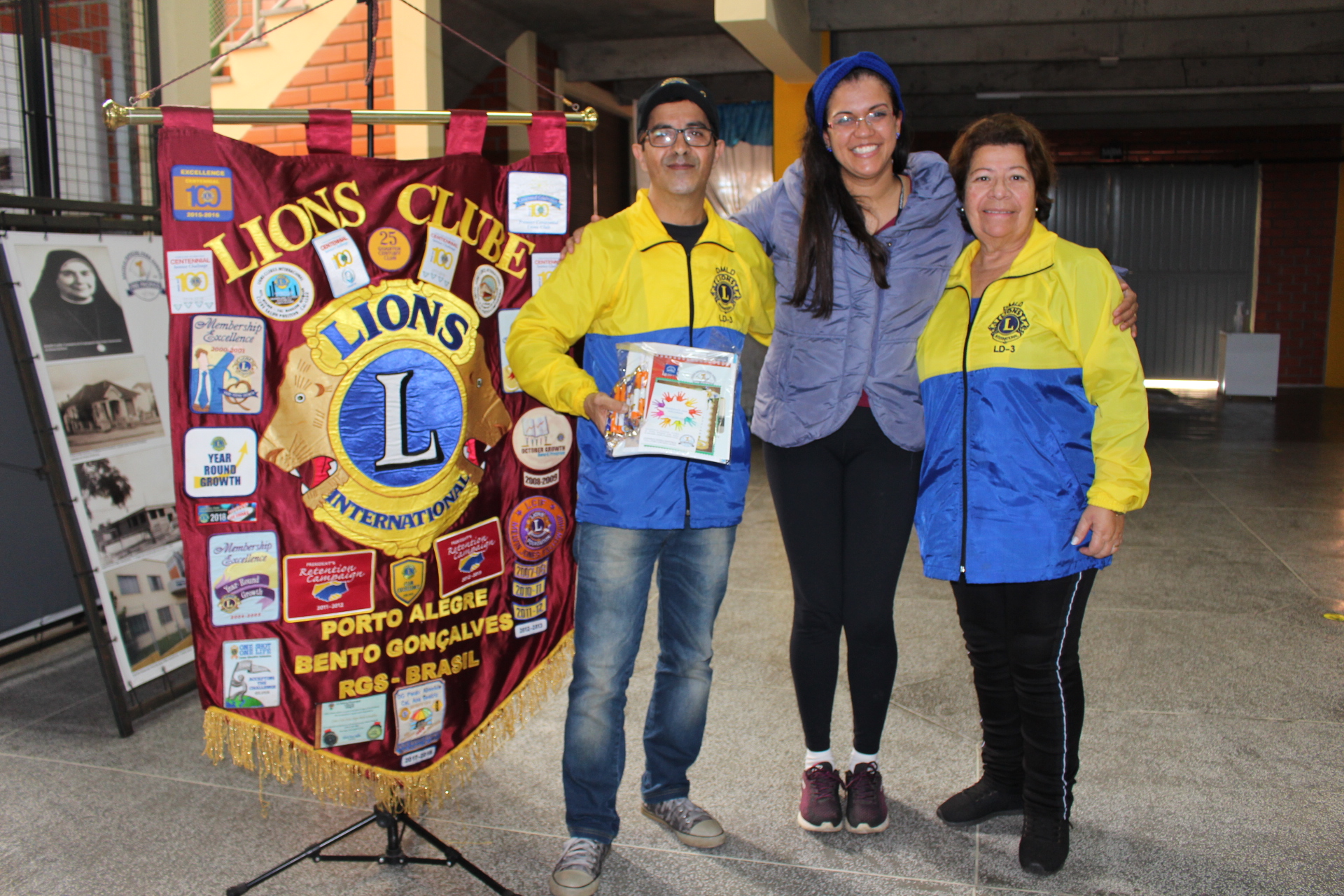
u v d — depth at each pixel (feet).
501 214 7.20
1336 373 44.27
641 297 6.57
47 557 11.54
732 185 33.76
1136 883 6.78
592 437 6.75
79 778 8.44
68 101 11.29
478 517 7.11
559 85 30.01
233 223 6.40
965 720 9.37
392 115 6.91
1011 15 23.84
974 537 6.51
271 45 17.62
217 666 6.46
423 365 6.84
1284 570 14.38
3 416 10.91
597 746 6.84
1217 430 29.89
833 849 7.23
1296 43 26.71
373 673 6.77
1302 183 43.86
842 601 7.25
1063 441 6.40
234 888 6.54
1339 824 7.52
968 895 6.68
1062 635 6.59
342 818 7.82
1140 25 27.58
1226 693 9.98
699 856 7.16
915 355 6.95
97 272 9.81
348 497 6.66
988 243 6.54
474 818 7.75
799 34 23.31
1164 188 45.11
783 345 7.20
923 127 43.45
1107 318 6.23
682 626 7.13
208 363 6.38
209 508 6.41
